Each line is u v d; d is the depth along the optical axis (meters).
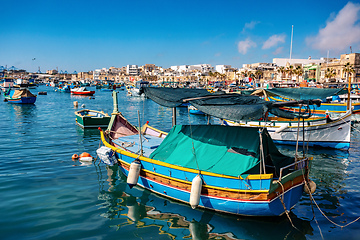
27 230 9.74
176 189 11.76
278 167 11.41
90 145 22.12
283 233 9.93
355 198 12.86
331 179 15.38
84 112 35.31
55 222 10.34
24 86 123.75
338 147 21.92
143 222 10.52
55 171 15.84
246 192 10.01
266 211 10.07
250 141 10.97
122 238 9.45
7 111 45.06
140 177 13.33
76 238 9.37
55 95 94.12
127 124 19.36
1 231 9.63
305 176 11.41
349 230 10.13
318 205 12.19
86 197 12.58
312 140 22.67
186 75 188.50
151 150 15.00
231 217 10.84
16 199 12.11
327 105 36.91
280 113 10.73
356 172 16.53
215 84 112.12
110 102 70.00
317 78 90.56
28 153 19.33
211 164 11.24
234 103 12.30
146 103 68.75
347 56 86.75
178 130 13.39
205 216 10.97
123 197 12.66
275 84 56.25
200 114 46.12
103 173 15.74
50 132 27.45
